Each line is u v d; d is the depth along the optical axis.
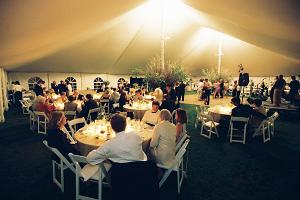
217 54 13.95
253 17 3.30
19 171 4.16
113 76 15.92
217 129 6.55
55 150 3.21
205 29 12.05
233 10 3.40
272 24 3.30
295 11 2.32
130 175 2.21
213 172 4.21
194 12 7.70
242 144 5.84
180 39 12.19
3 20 2.60
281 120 8.95
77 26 4.68
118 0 4.00
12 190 3.50
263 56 13.54
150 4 8.65
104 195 3.37
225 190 3.60
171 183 3.76
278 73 15.20
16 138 6.12
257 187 3.71
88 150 3.50
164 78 9.59
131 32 10.29
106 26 7.36
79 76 14.75
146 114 5.51
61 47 8.24
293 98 10.66
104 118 4.85
